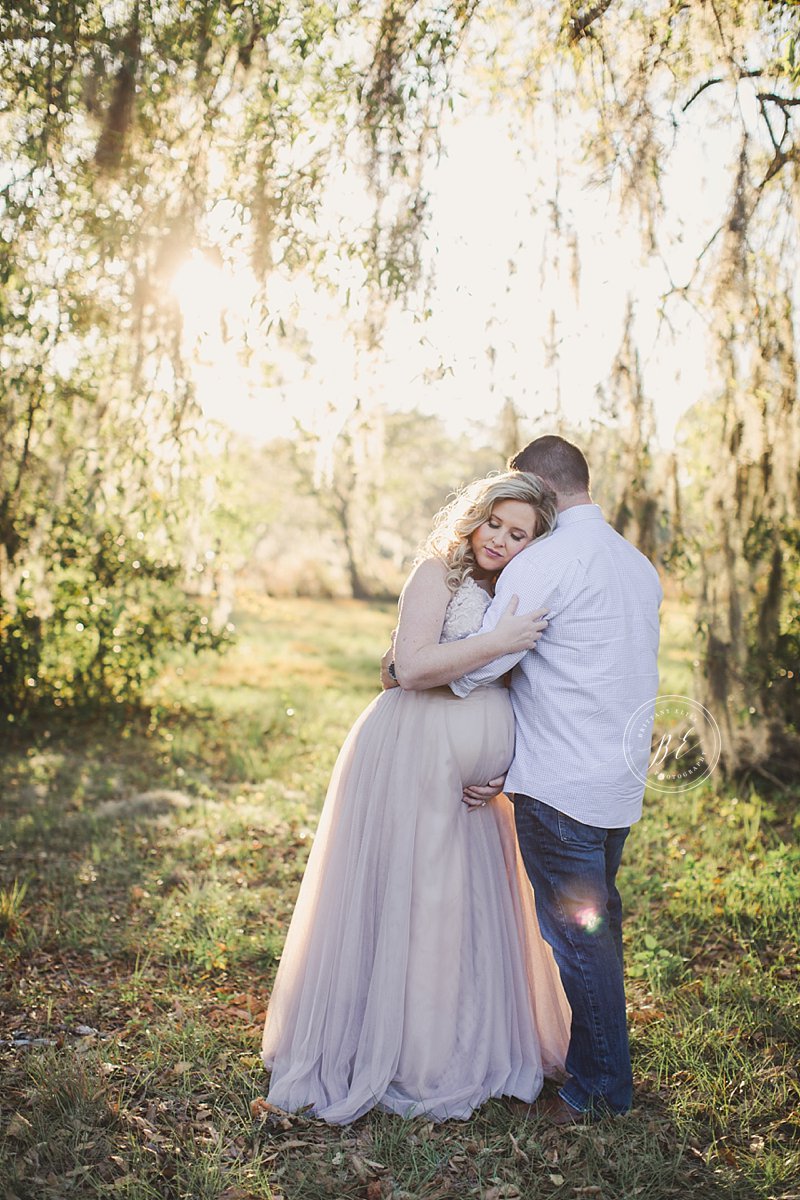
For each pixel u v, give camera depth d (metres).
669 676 9.23
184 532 7.85
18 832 5.40
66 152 4.11
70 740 8.02
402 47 3.91
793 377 5.24
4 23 3.77
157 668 9.52
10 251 4.32
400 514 32.09
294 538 29.88
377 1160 2.52
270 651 14.20
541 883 2.75
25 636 7.97
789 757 6.52
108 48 3.79
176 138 4.08
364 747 2.94
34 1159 2.41
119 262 4.45
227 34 3.79
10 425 5.73
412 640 2.74
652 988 3.50
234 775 7.09
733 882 4.47
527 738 2.78
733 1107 2.75
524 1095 2.80
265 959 3.85
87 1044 3.04
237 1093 2.83
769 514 5.72
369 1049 2.75
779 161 4.49
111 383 5.52
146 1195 2.32
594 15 4.02
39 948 3.88
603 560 2.71
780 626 6.31
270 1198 2.34
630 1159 2.51
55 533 7.69
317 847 3.02
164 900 4.44
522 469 2.95
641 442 5.47
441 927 2.76
